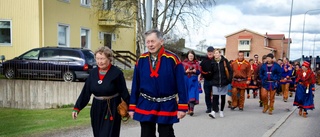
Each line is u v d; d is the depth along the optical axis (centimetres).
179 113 445
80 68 1527
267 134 732
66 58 1547
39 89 1385
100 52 475
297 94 1020
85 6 2445
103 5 2573
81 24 2408
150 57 456
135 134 708
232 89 1079
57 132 701
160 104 450
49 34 2077
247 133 739
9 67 1552
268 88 1012
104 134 476
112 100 487
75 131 711
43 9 2011
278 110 1119
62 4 2189
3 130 754
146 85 452
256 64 1509
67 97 1351
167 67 445
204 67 935
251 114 1002
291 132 782
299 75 1017
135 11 2598
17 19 2022
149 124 462
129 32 3162
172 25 2583
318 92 2216
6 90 1430
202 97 1453
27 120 932
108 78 478
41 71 1525
